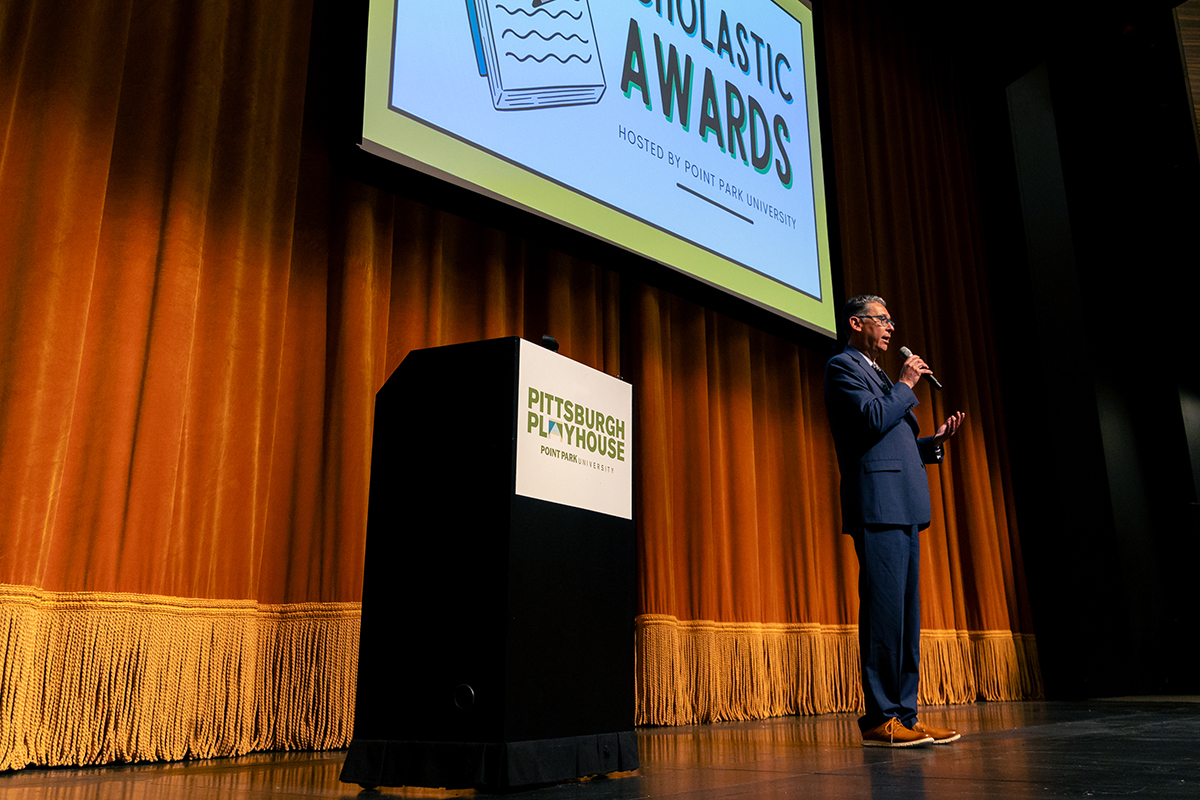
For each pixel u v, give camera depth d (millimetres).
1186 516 4633
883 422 1618
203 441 1673
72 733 1401
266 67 1925
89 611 1459
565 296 2428
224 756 1578
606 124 2439
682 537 2586
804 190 3174
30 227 1500
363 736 1014
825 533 3053
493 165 2102
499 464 1014
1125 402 4746
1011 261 4215
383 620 1038
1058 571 3826
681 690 2338
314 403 1888
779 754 1427
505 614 963
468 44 2123
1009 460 4012
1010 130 4344
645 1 2682
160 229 1695
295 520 1810
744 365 2904
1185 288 5188
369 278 1989
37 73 1578
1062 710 2691
